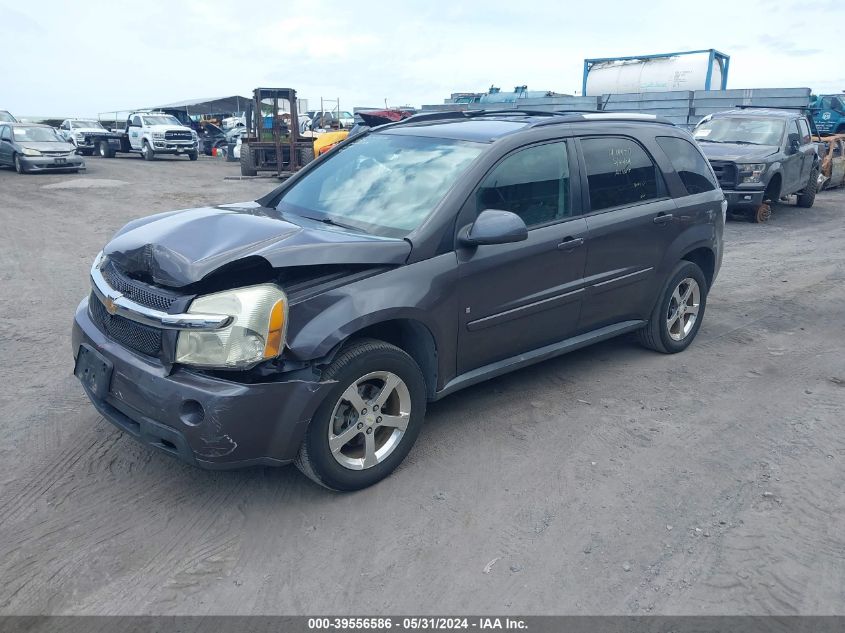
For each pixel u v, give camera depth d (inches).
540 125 178.7
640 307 207.9
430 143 177.9
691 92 857.5
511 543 129.7
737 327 260.7
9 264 358.0
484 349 166.9
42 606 112.3
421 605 114.0
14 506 138.9
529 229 170.7
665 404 189.5
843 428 176.9
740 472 155.3
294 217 169.3
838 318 274.7
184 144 1202.6
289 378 130.8
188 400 124.9
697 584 119.1
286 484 148.8
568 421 178.4
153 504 140.8
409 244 147.5
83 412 181.3
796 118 578.2
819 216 574.2
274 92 840.9
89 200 622.2
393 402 150.2
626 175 198.5
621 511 139.9
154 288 134.1
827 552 127.6
